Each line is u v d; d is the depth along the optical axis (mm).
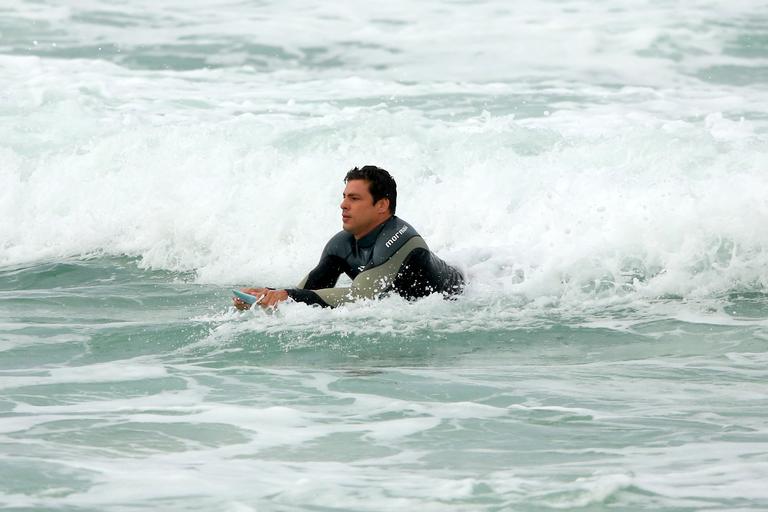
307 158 36719
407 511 12406
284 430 16109
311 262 32406
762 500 12547
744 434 15617
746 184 30047
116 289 29516
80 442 15367
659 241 28047
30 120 44781
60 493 12977
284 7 64125
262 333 23141
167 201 35938
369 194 24766
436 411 17250
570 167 34844
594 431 15961
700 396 18203
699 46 56594
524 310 25312
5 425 16312
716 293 26594
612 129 43094
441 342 22625
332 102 48719
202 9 63750
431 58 55969
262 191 35531
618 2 63406
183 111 46844
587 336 23234
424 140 38562
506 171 34438
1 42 57656
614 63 54750
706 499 12609
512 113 46406
